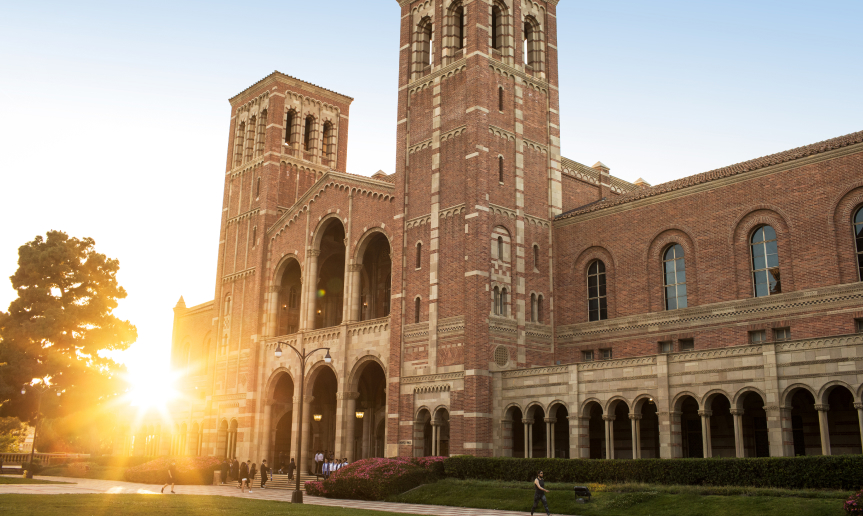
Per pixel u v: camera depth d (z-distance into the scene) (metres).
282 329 63.12
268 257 64.06
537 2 53.94
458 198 46.81
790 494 27.61
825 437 30.42
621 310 45.34
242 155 72.25
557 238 49.81
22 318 66.25
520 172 48.78
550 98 52.44
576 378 39.72
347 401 52.00
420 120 51.12
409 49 53.53
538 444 45.88
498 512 31.28
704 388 34.56
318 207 59.47
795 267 37.66
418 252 49.00
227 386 64.31
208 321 75.06
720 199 41.47
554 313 48.66
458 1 51.06
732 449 38.09
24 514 25.48
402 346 48.06
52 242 69.06
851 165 36.19
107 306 68.25
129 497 36.56
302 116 70.12
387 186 53.16
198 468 56.41
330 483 42.19
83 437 102.31
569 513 30.58
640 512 28.83
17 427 101.81
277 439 61.34
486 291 44.56
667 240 43.84
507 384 43.31
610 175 60.31
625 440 43.16
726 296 40.34
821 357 30.97
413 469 40.50
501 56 50.53
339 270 64.00
